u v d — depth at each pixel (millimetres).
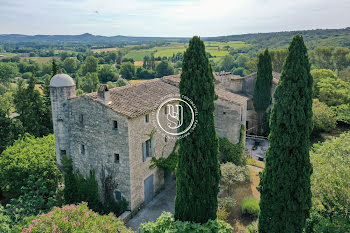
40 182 26516
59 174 28641
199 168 18359
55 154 29312
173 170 28047
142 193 25656
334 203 18703
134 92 26797
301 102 15484
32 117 42125
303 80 15422
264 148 39250
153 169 26969
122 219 23203
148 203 26688
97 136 24469
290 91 15508
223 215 22047
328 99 48812
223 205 23203
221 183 28625
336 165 19656
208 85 17812
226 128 33094
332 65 85125
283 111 15781
